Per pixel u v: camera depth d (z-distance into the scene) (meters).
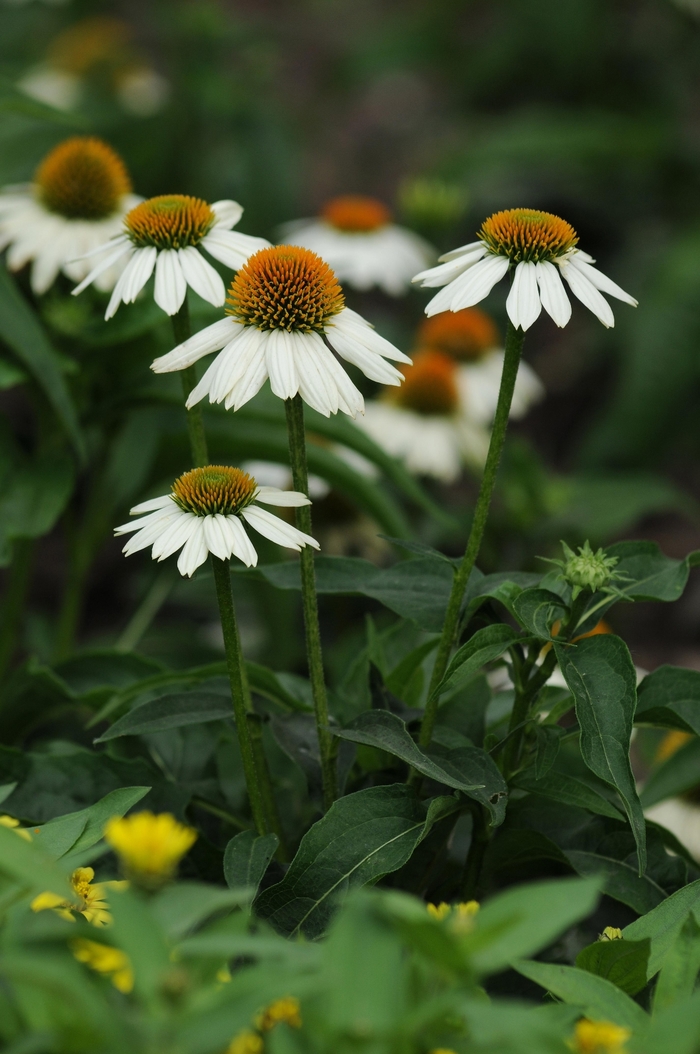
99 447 1.71
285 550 1.88
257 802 1.38
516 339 1.36
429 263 2.34
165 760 1.50
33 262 1.70
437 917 1.28
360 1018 1.22
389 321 2.67
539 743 1.38
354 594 1.42
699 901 1.34
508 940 1.22
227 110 2.95
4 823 1.30
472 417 2.21
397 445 2.13
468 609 1.39
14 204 1.67
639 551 1.41
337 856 1.36
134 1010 1.25
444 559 1.38
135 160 2.87
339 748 1.42
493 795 1.37
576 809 1.42
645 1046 1.24
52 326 1.63
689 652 2.58
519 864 1.43
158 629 2.31
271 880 1.40
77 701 1.53
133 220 1.41
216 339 1.36
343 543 2.10
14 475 1.62
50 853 1.32
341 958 1.22
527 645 1.39
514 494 2.23
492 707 1.49
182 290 1.40
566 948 1.43
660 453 3.08
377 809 1.37
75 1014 1.23
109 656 1.57
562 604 1.37
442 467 2.13
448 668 1.36
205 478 1.34
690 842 1.58
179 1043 1.21
